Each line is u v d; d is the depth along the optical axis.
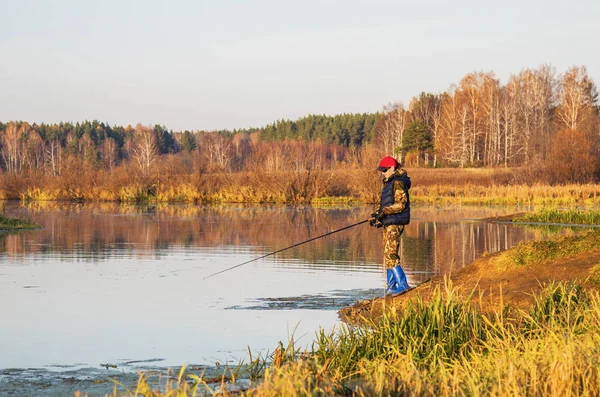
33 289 16.31
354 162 64.94
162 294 15.61
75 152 180.00
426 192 67.50
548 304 10.09
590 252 13.61
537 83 115.31
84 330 11.98
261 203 62.12
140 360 10.02
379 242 27.61
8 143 170.00
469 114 120.00
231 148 162.88
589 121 86.25
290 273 18.92
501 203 57.84
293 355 9.30
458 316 9.71
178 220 40.41
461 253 22.48
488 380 6.95
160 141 199.62
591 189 58.75
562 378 6.32
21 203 62.91
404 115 138.75
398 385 7.15
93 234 31.52
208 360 9.98
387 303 12.88
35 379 9.05
